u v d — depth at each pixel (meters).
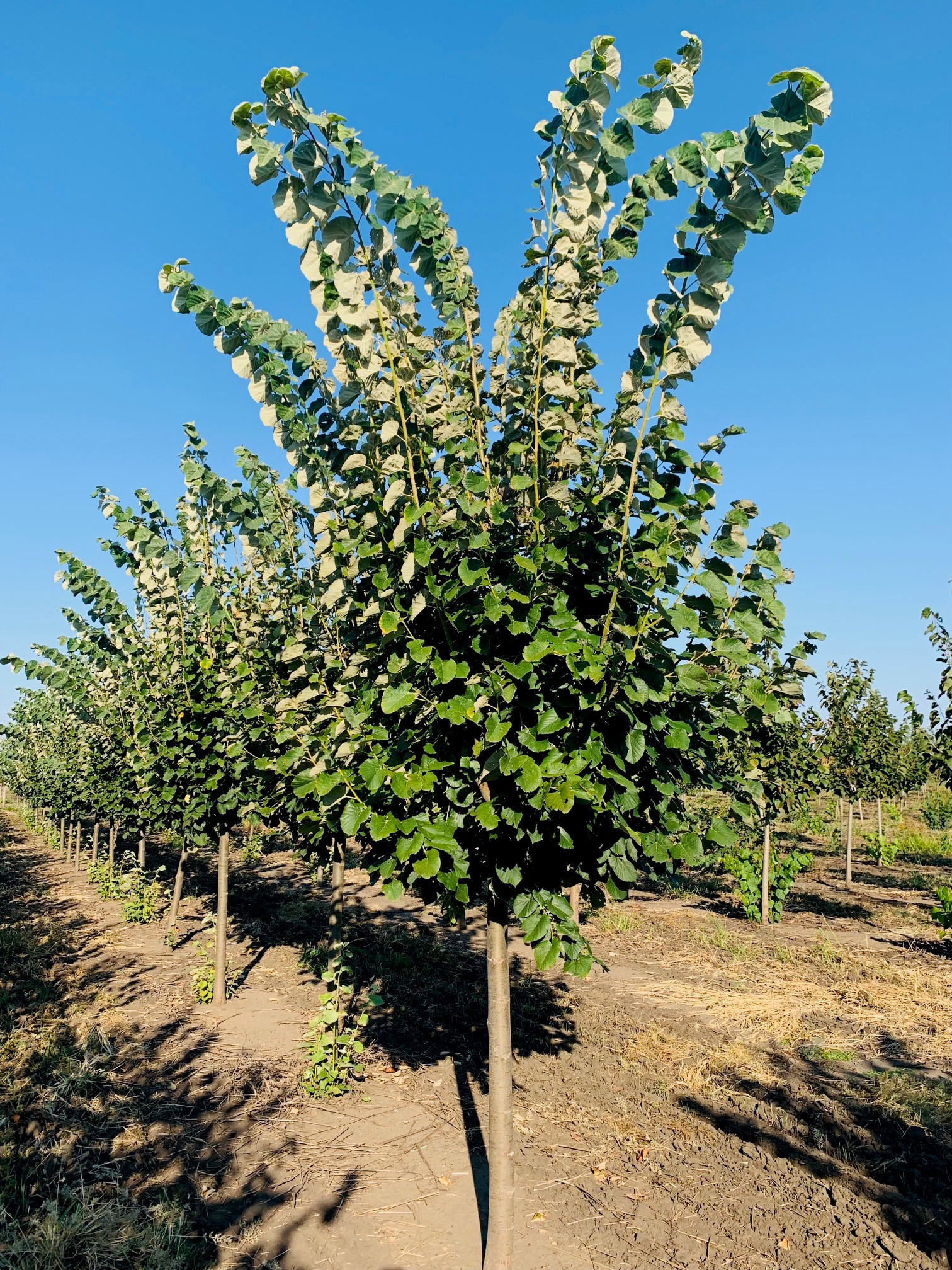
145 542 6.93
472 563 2.85
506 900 3.27
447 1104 5.32
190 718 7.61
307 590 4.89
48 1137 4.86
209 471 5.22
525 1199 4.15
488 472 3.16
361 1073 5.79
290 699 4.29
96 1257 3.62
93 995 7.85
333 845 5.70
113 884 13.55
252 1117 5.15
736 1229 3.92
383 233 2.88
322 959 8.66
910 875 15.84
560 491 2.91
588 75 2.49
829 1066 6.13
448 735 3.08
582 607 3.16
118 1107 5.30
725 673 3.05
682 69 2.55
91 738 12.73
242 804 7.23
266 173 2.65
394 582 3.12
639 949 9.72
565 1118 5.09
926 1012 7.36
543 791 2.66
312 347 3.73
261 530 5.42
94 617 8.24
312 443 3.71
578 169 2.68
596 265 3.12
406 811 3.10
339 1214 4.04
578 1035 6.64
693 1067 5.96
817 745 14.94
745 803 3.34
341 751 3.46
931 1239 3.88
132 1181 4.36
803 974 8.59
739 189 2.46
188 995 7.80
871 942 10.16
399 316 3.12
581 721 2.95
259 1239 3.84
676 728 2.80
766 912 11.18
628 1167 4.50
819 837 22.03
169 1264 3.57
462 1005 7.39
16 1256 3.57
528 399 3.01
